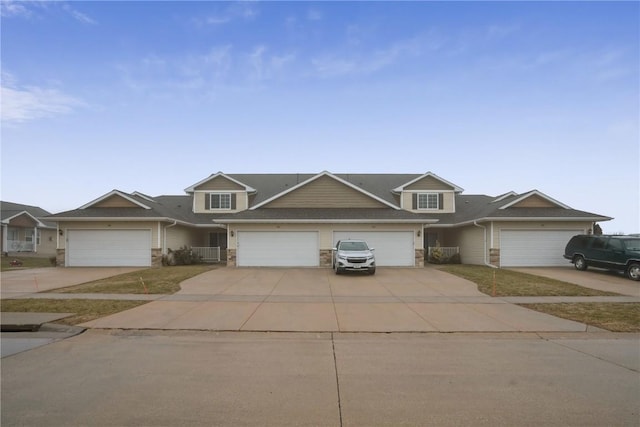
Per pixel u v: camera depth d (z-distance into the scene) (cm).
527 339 843
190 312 1102
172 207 3059
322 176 2558
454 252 2786
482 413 461
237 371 621
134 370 623
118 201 2600
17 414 456
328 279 1789
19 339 839
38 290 1484
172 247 2622
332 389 541
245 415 456
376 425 431
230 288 1533
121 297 1334
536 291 1466
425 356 708
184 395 517
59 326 941
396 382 568
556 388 541
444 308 1173
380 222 2305
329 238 2325
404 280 1762
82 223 2453
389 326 956
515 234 2394
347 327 945
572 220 2358
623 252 1856
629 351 744
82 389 537
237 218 2302
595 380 575
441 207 2947
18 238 4072
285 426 428
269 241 2333
